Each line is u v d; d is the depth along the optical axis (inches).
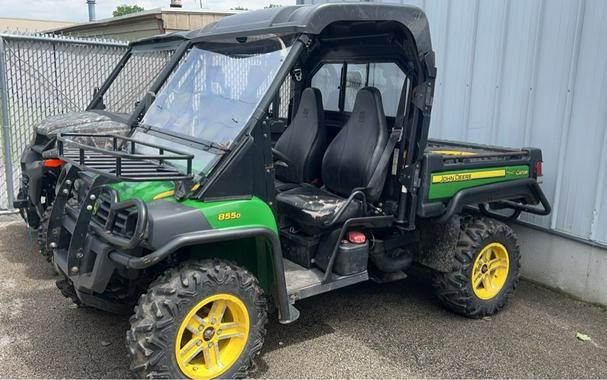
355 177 152.5
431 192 148.2
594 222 175.5
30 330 146.6
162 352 108.0
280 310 124.6
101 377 125.5
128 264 106.3
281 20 130.5
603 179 171.9
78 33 597.9
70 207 130.3
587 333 157.5
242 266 128.9
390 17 132.4
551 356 143.3
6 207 259.1
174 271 114.0
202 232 109.6
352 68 172.9
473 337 152.4
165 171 117.3
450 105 224.8
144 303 109.9
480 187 158.4
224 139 122.4
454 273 158.7
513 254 169.2
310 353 139.8
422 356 140.6
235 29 141.6
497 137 205.3
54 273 185.6
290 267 145.1
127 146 151.6
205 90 144.3
